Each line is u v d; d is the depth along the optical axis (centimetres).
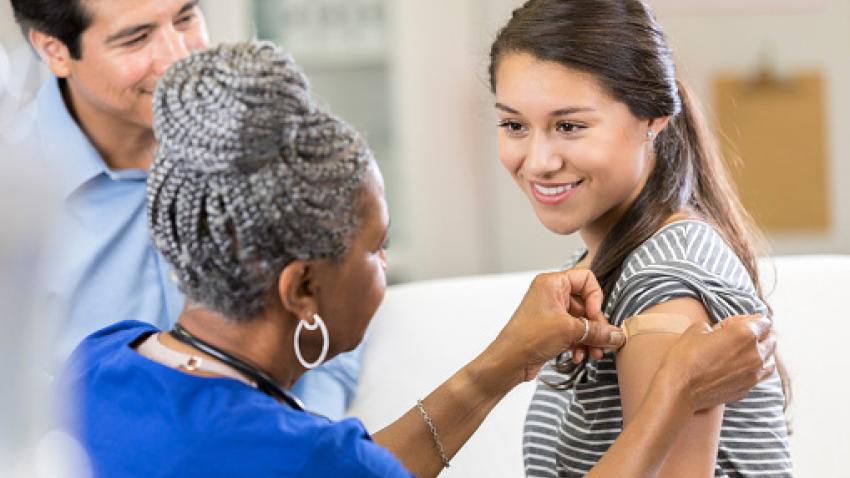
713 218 156
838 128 438
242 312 117
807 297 224
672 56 147
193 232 113
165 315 215
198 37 212
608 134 140
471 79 433
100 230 213
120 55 204
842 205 441
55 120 214
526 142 145
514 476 216
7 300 49
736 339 125
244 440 110
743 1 432
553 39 139
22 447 50
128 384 117
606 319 142
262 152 110
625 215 147
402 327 234
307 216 113
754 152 441
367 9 433
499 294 236
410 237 443
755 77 436
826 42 434
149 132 217
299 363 125
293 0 429
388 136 438
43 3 199
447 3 430
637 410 125
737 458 137
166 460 111
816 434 216
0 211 48
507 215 445
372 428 225
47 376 59
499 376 150
